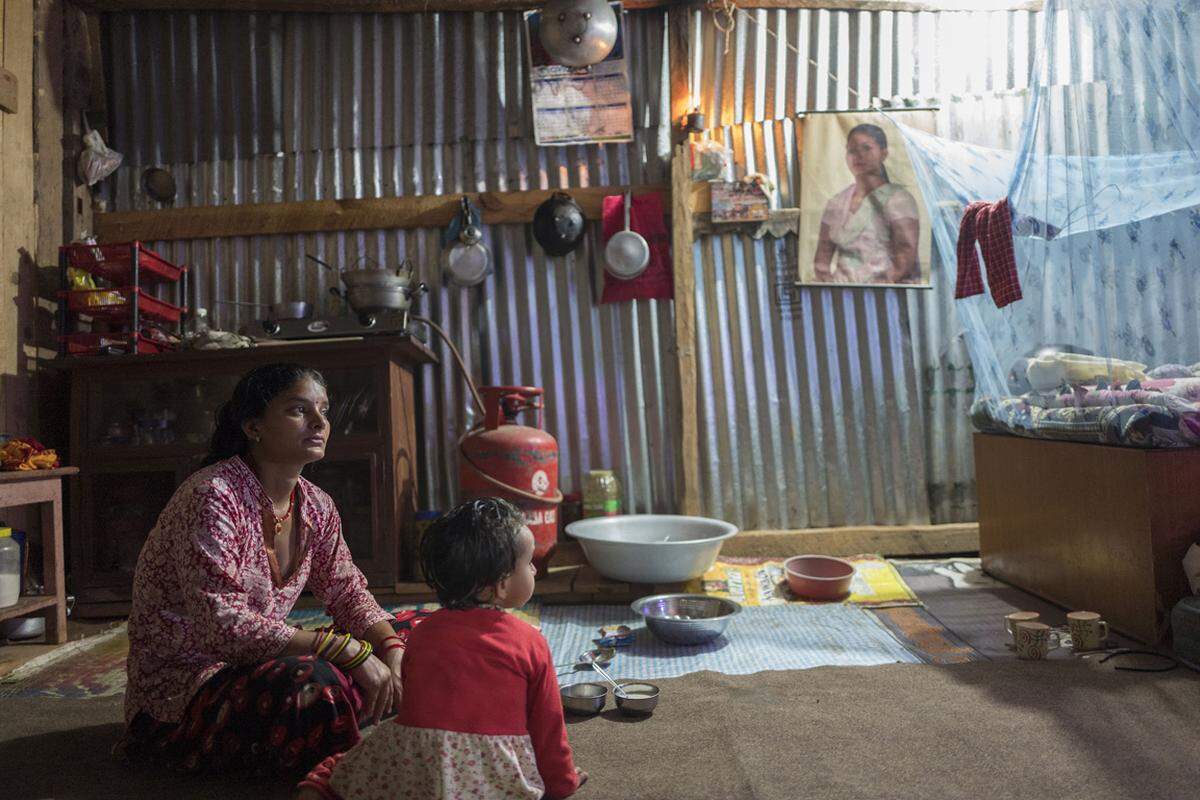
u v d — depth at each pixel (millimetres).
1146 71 3092
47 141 4711
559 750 1822
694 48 5043
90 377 4219
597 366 4996
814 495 4938
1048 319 3584
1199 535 2916
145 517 4273
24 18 4566
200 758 2088
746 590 4020
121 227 5043
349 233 5070
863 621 3477
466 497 4219
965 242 3945
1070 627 2957
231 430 2148
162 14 5113
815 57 5051
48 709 2703
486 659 1723
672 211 4914
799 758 2127
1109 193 3189
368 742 1754
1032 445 3756
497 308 5020
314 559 2373
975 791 1920
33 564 4371
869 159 4961
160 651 2133
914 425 4934
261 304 5070
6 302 4352
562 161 5066
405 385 4551
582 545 4035
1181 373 3246
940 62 5070
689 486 4820
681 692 2650
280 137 5133
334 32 5113
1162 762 2039
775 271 4988
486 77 5094
